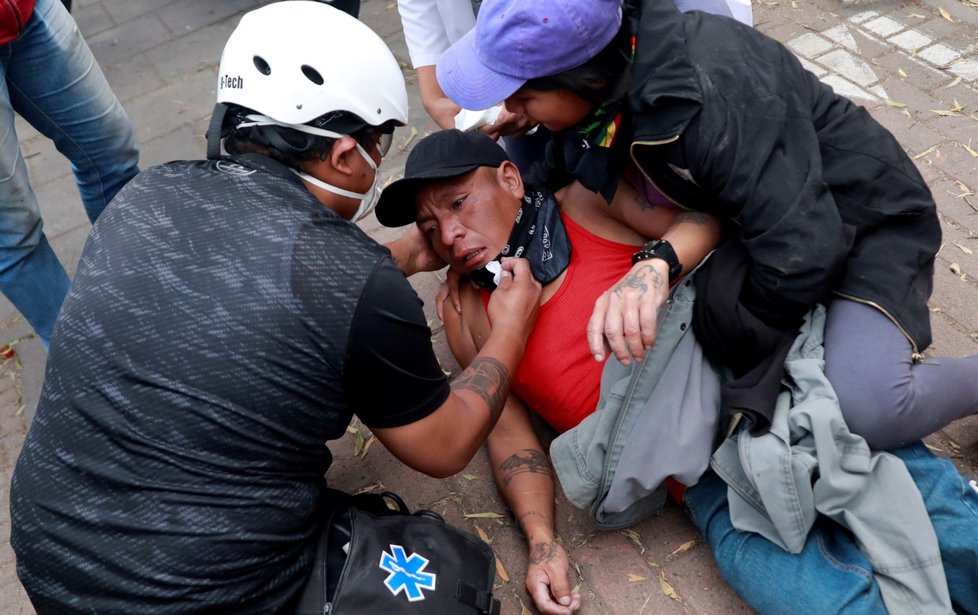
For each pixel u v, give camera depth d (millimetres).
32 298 2576
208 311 1508
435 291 2941
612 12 1799
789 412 1899
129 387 1504
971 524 1852
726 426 2039
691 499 2098
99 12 4781
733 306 1969
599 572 2146
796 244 1844
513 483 2236
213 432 1505
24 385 2867
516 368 2129
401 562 1735
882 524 1848
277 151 1685
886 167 2006
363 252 1583
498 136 2590
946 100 3273
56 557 1527
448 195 2227
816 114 2021
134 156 2807
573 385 2215
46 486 1540
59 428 1542
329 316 1528
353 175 1770
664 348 2031
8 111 2289
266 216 1566
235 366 1499
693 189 1960
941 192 2914
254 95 1654
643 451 1988
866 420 1923
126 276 1543
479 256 2244
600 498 2062
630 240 2277
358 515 1785
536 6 1775
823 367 1971
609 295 1893
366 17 4398
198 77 4207
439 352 2760
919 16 3689
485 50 1865
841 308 2027
